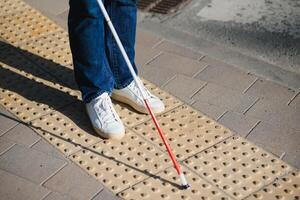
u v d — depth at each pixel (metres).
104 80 3.87
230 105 4.07
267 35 4.71
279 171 3.64
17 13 4.82
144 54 4.48
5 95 4.11
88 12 3.61
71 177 3.60
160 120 3.94
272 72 4.36
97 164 3.67
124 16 3.81
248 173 3.63
